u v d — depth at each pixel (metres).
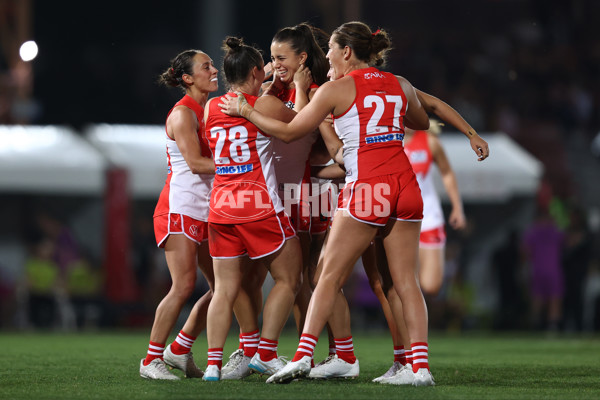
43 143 50.66
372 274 19.78
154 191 50.81
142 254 52.56
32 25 82.19
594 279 52.84
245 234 17.92
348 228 17.38
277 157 19.23
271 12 85.00
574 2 83.12
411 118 18.69
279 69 19.22
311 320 17.23
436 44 81.88
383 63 18.84
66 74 78.25
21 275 52.50
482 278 59.88
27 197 56.88
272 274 18.38
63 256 51.19
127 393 16.06
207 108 18.48
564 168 72.06
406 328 18.64
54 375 20.00
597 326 51.12
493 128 73.94
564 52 81.69
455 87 77.69
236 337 39.91
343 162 18.17
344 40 18.12
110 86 78.44
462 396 15.90
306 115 17.39
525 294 51.69
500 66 80.12
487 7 86.00
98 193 57.94
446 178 30.62
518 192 56.44
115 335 40.81
